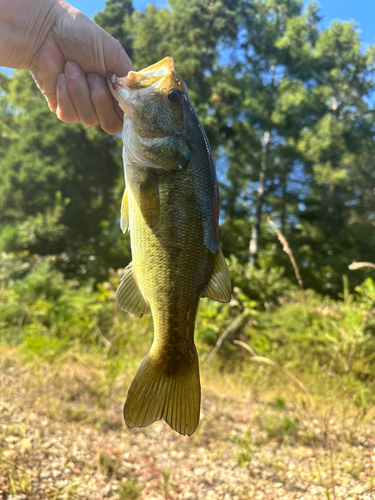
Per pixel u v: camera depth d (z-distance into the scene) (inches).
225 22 243.8
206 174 14.3
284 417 32.6
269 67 263.3
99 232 186.1
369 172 263.7
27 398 32.9
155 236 13.9
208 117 209.3
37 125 198.1
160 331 13.9
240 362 56.5
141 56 231.8
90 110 17.5
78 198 182.1
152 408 13.4
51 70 17.2
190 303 13.9
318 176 228.5
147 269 14.0
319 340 52.7
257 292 93.4
